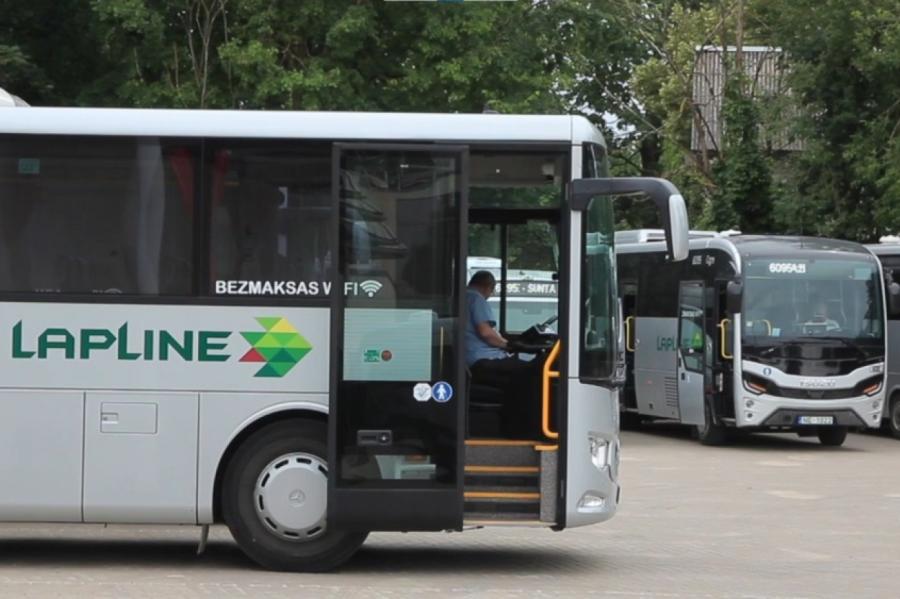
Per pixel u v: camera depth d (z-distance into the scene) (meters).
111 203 14.66
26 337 14.55
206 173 14.66
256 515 14.63
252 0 37.00
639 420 39.62
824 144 46.25
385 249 14.56
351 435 14.43
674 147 60.66
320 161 14.66
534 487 14.79
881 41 44.16
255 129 14.66
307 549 14.69
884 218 44.00
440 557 16.19
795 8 45.94
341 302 14.48
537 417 14.98
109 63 37.50
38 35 37.00
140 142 14.68
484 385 15.10
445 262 14.57
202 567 15.08
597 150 15.01
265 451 14.64
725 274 32.97
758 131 49.16
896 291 32.78
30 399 14.51
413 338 14.52
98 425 14.48
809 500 22.69
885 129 44.78
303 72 36.75
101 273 14.61
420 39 37.38
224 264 14.62
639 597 13.69
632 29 54.12
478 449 14.80
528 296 16.02
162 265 14.62
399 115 14.72
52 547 16.52
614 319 14.99
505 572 15.16
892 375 36.62
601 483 14.84
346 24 36.19
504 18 39.44
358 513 14.36
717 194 48.72
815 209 46.78
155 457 14.51
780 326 32.31
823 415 32.16
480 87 38.06
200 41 37.56
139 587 13.69
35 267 14.61
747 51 60.44
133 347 14.55
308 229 14.63
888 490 24.17
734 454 31.39
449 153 14.64
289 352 14.55
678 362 35.03
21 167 14.67
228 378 14.53
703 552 17.05
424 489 14.41
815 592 14.32
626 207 65.38
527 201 14.88
